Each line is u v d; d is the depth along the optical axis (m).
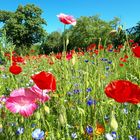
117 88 1.64
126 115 3.06
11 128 2.50
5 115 2.68
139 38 13.97
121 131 2.64
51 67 7.19
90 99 3.30
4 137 2.40
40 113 2.56
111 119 1.81
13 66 3.66
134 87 1.64
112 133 2.41
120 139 2.56
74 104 3.50
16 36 65.75
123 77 4.76
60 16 2.92
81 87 4.16
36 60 11.07
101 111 2.95
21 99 1.82
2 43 10.20
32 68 7.61
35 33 67.38
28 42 66.69
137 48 3.90
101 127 2.52
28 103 1.82
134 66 5.64
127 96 1.64
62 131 2.63
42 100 1.88
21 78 5.23
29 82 4.73
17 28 65.62
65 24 2.95
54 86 1.87
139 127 2.65
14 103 1.81
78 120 3.02
